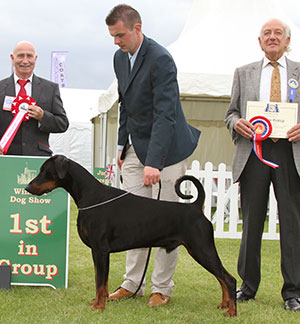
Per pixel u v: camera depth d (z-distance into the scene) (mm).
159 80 3365
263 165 3668
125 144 3877
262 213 3717
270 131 3541
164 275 3670
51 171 3385
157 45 3436
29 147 4258
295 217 3664
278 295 4027
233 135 3807
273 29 3594
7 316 3229
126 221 3273
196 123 10500
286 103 3609
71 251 5652
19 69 4258
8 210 4008
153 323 3188
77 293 3840
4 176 4008
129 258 3809
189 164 10586
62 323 3096
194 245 3250
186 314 3393
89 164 17562
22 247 4008
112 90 9516
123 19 3268
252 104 3627
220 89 7461
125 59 3604
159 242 3295
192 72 7426
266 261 5488
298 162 3576
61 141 17359
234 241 6812
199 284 4324
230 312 3344
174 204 3330
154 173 3348
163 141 3354
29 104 4184
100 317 3211
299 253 3670
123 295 3768
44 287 4039
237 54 8484
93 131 16500
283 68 3721
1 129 4297
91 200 3316
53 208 4031
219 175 6738
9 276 3926
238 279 4598
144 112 3514
